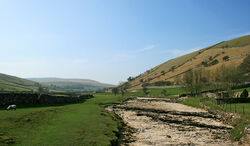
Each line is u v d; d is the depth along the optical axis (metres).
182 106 61.34
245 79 112.38
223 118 35.06
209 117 38.16
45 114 25.55
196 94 107.38
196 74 122.50
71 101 53.56
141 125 29.02
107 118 28.22
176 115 40.56
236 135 21.86
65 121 22.61
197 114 42.00
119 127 24.64
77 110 33.12
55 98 44.69
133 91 183.50
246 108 38.97
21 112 24.77
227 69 102.88
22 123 19.41
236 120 28.78
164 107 57.41
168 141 20.50
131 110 48.47
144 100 92.56
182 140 21.22
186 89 118.81
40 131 17.52
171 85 172.62
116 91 155.50
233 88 95.81
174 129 26.95
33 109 29.38
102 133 18.92
